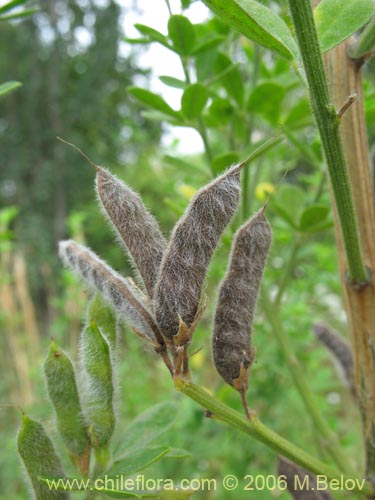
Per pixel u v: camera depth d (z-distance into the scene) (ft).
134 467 0.19
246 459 0.50
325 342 0.27
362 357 0.21
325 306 0.62
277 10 0.28
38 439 0.19
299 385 0.28
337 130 0.16
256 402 0.52
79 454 0.20
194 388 0.18
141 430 0.22
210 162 0.30
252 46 0.36
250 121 0.33
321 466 0.19
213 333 0.18
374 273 0.20
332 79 0.20
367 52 0.20
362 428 0.21
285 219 0.29
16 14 0.26
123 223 0.18
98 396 0.19
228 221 0.17
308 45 0.15
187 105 0.29
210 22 0.33
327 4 0.18
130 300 0.18
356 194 0.20
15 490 0.68
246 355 0.18
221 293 0.18
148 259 0.18
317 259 0.52
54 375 0.19
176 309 0.17
